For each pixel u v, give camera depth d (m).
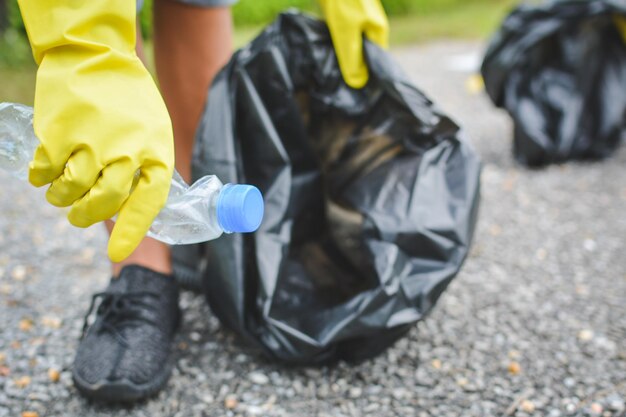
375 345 1.38
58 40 0.87
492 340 1.55
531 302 1.74
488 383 1.38
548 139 2.77
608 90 2.86
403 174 1.39
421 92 1.37
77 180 0.84
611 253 2.05
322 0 1.40
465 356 1.48
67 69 0.87
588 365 1.45
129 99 0.87
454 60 5.61
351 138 1.44
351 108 1.41
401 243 1.34
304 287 1.43
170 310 1.43
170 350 1.40
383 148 1.42
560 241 2.14
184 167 1.61
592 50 2.82
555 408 1.30
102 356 1.29
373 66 1.37
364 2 1.36
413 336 1.55
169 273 1.47
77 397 1.33
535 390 1.36
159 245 1.45
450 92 4.34
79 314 1.68
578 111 2.82
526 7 2.83
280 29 1.42
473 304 1.72
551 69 2.85
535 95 2.83
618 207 2.42
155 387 1.30
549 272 1.92
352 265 1.45
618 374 1.41
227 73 1.38
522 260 2.00
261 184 1.37
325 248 1.49
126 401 1.29
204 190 0.89
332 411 1.29
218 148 1.32
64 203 0.88
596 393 1.34
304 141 1.43
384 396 1.34
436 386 1.37
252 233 1.35
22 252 2.07
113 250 0.86
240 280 1.31
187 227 0.92
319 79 1.41
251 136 1.37
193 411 1.29
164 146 0.87
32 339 1.55
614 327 1.61
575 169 2.81
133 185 0.89
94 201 0.84
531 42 2.72
